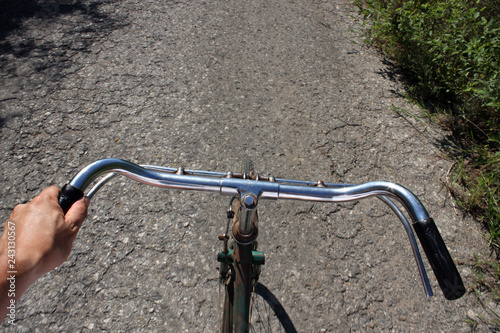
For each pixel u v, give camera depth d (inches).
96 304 84.4
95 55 151.1
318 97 145.1
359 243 100.6
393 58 169.6
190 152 119.3
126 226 98.7
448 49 140.6
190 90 141.2
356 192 45.4
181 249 95.3
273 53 165.9
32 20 164.4
